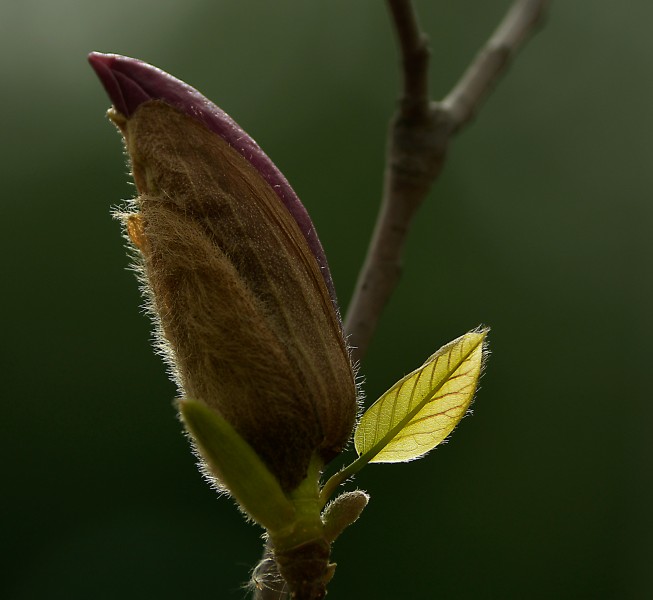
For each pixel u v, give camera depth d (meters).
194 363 0.40
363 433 0.40
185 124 0.40
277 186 0.40
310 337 0.40
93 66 0.40
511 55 0.50
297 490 0.39
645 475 0.98
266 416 0.39
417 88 0.47
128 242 0.40
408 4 0.47
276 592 0.41
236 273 0.40
